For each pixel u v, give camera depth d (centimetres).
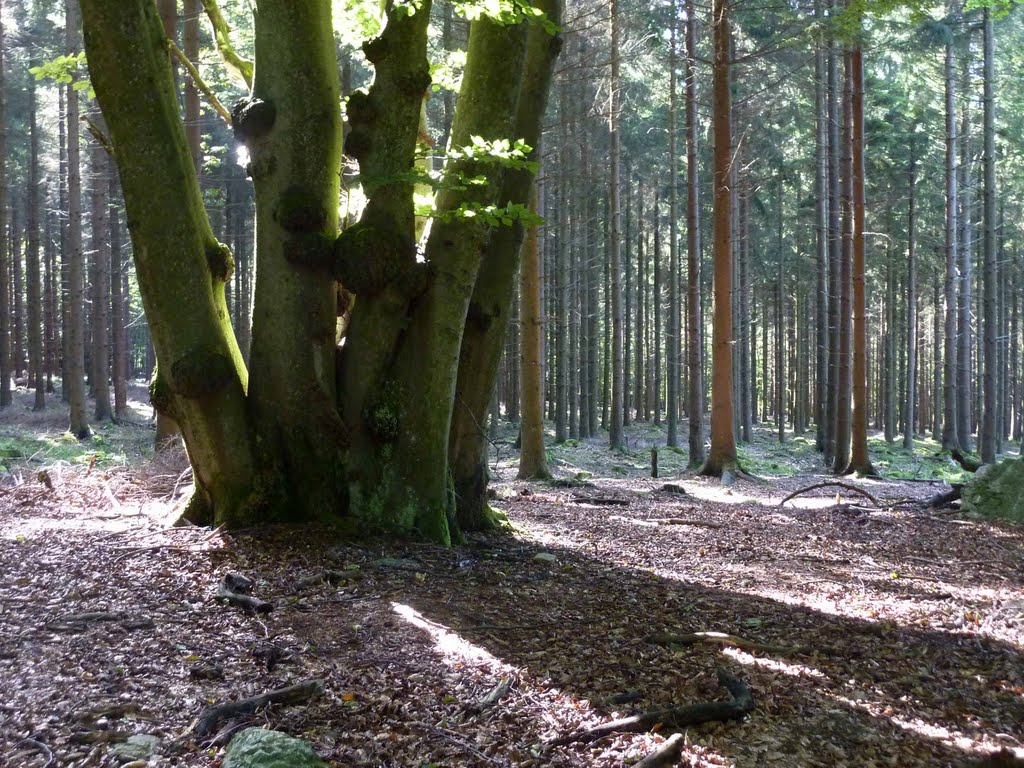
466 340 898
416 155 809
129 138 725
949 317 2769
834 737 425
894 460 2712
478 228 819
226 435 780
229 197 3212
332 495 795
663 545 977
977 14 2267
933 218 3372
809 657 545
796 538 1077
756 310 4625
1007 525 1205
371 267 771
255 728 372
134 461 1522
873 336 5038
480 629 557
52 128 3725
